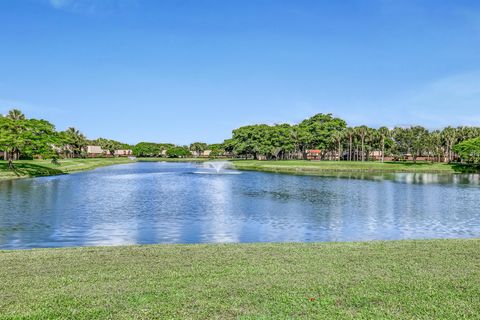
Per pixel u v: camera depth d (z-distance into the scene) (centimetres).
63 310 965
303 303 1021
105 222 2962
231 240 2364
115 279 1224
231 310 970
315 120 19638
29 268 1358
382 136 16775
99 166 13675
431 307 1001
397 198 4700
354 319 924
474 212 3622
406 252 1638
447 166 12244
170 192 5241
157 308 980
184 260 1482
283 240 2369
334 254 1595
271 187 6097
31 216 3206
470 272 1319
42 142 9019
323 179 7925
